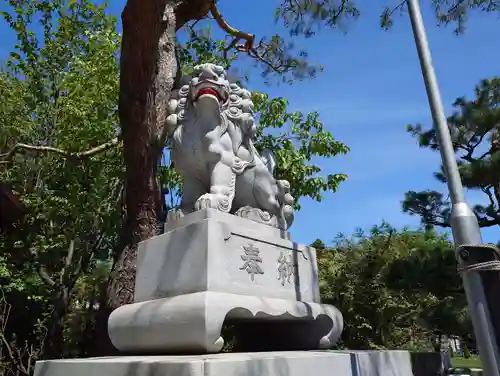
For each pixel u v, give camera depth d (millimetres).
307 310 3076
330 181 8234
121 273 5512
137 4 5199
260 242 3053
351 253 10922
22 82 11156
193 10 7031
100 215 9609
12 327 9930
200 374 1834
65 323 9953
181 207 3340
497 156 7258
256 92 8570
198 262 2693
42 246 9617
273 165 3830
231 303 2543
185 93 3510
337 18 5613
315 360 2365
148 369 1938
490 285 1909
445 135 2336
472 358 19453
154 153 5711
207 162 3273
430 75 2525
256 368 2021
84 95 9281
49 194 9734
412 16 2740
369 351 2914
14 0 10172
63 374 2342
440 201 8672
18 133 10141
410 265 7039
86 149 9148
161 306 2604
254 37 8023
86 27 10695
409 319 10445
